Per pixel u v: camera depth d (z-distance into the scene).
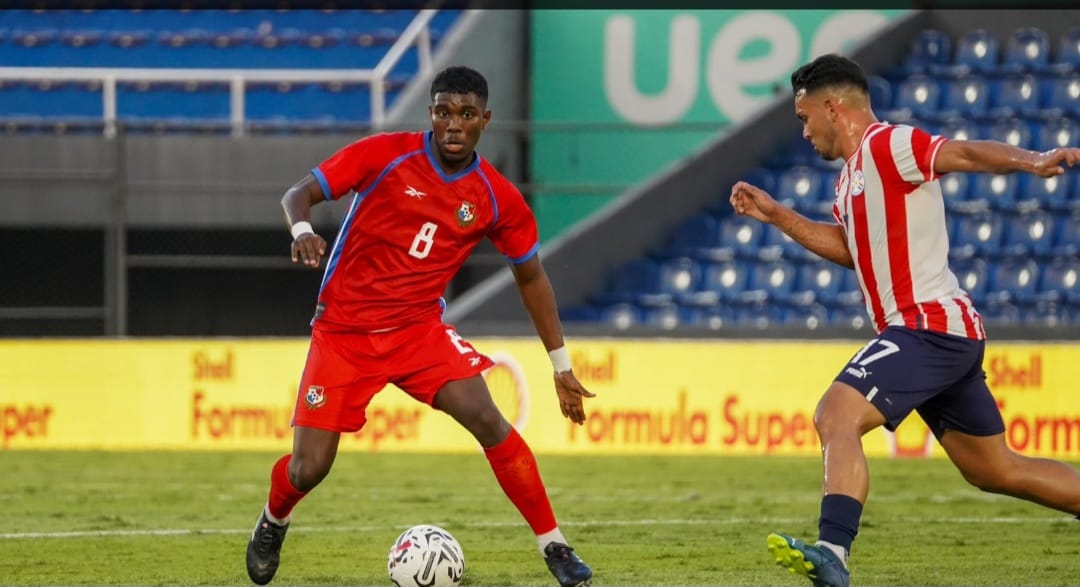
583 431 46.38
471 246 21.17
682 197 57.16
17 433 47.91
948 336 19.50
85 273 55.84
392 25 65.81
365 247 20.66
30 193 53.50
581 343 46.53
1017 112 58.91
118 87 63.34
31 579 24.58
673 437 46.19
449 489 38.34
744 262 55.78
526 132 57.56
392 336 20.91
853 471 18.92
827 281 55.22
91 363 47.97
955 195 57.34
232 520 32.75
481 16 59.88
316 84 63.03
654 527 31.66
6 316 50.84
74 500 36.16
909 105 60.47
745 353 46.06
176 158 54.44
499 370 46.62
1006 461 20.59
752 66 62.34
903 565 26.17
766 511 34.31
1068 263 53.94
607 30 62.19
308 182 20.30
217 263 51.41
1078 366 44.44
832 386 19.70
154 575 25.02
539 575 25.03
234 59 64.69
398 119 56.53
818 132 20.62
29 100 63.41
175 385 47.78
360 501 36.03
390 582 24.17
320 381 20.94
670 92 62.38
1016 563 26.42
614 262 56.06
